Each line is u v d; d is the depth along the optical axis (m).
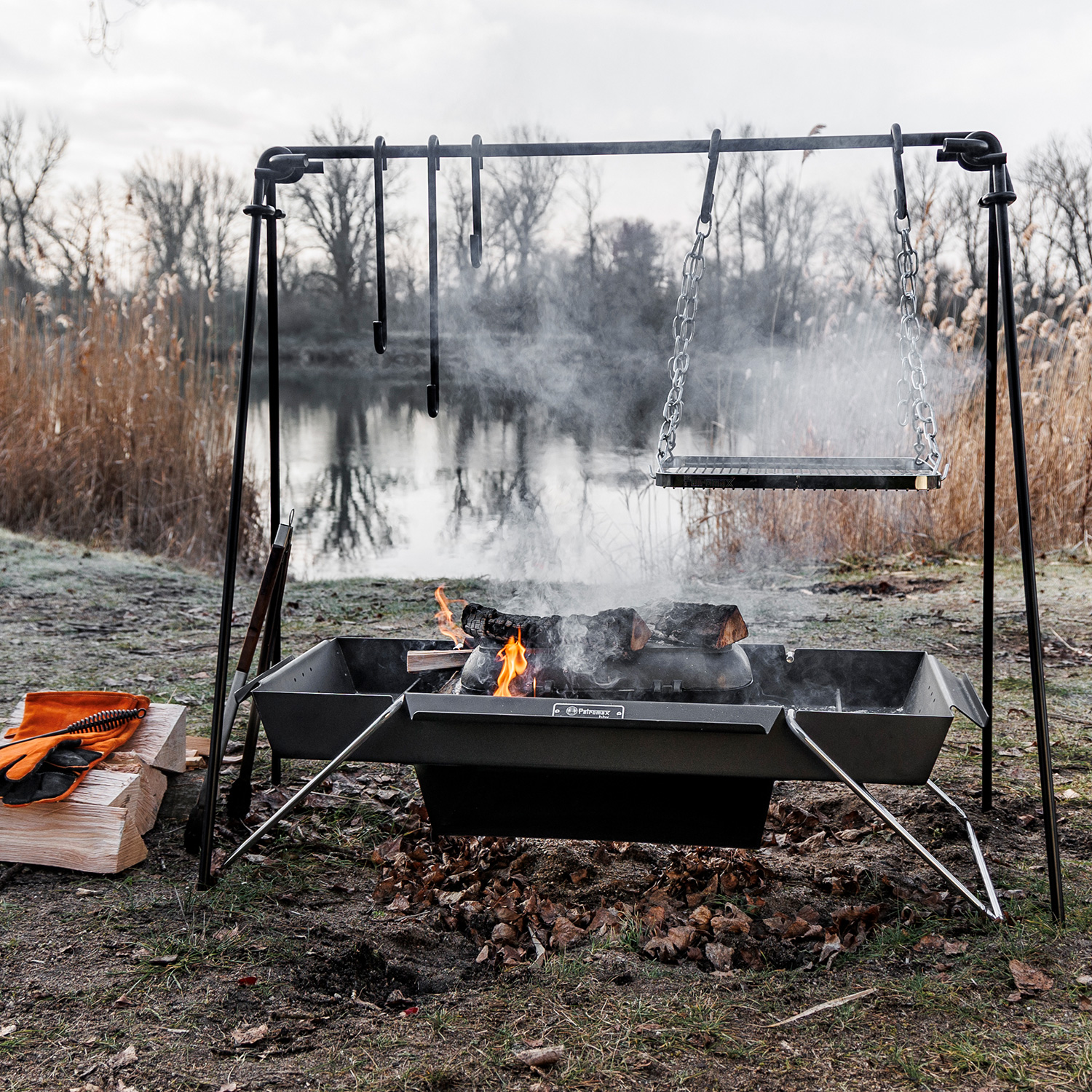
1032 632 2.36
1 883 2.54
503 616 2.70
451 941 2.34
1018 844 2.81
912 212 8.22
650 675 2.59
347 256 26.83
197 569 7.89
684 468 2.86
